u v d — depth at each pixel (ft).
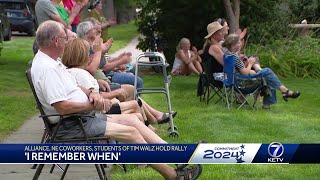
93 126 33.47
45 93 32.96
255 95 66.95
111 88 48.70
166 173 34.78
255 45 107.34
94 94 33.71
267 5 113.70
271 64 102.73
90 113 34.12
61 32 33.58
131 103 41.88
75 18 59.88
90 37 47.39
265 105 67.26
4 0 190.29
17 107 65.98
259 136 52.01
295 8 137.59
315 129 56.24
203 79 70.54
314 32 117.60
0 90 80.53
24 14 190.08
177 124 56.75
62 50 33.88
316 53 108.27
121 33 245.86
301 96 79.77
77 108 32.81
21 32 196.34
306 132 54.54
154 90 51.78
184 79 94.84
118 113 40.68
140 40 117.08
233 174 39.45
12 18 189.88
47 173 39.47
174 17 112.88
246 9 112.57
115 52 155.12
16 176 38.73
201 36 114.32
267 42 111.14
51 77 32.91
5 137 50.60
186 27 113.50
